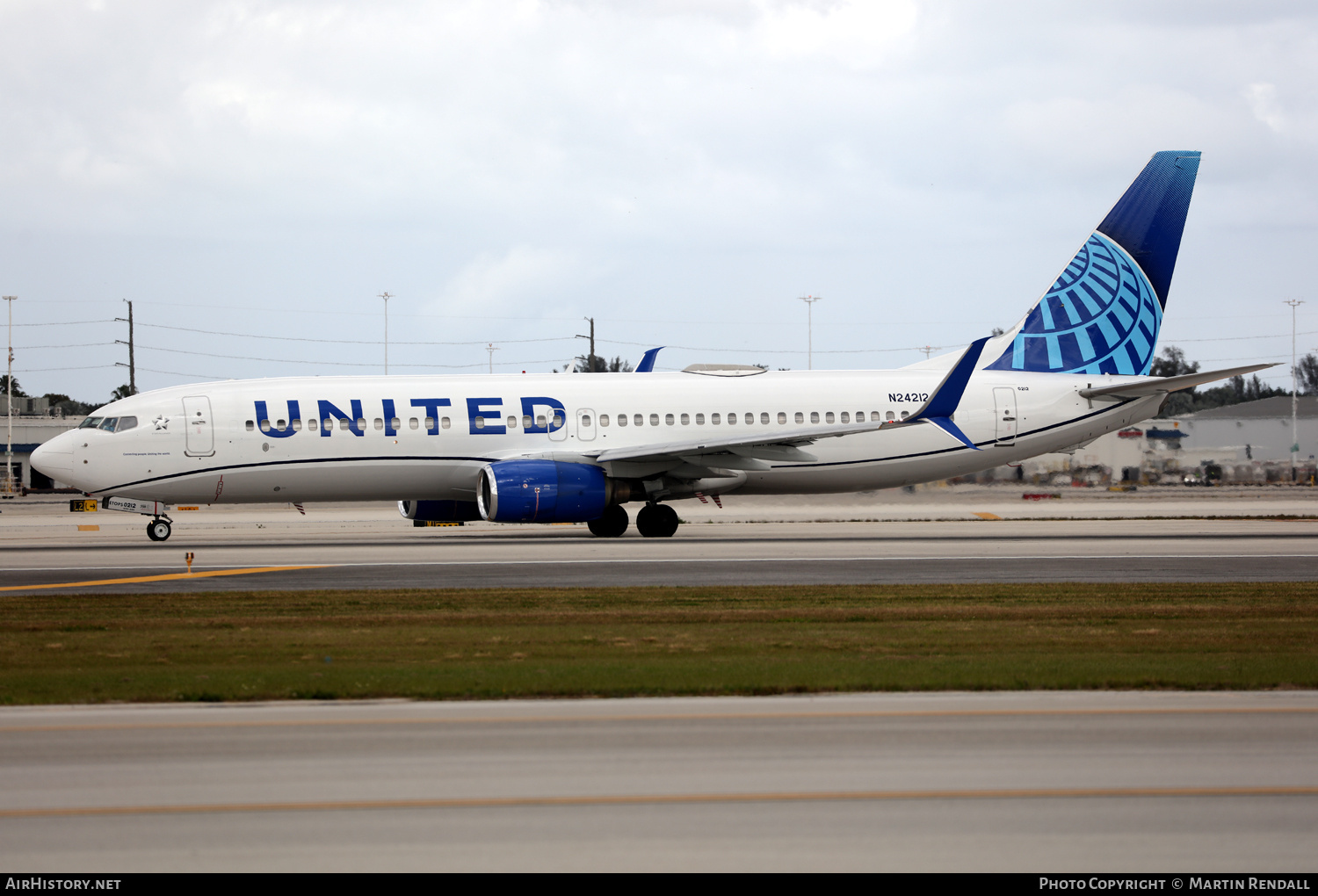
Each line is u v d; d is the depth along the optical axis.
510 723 30.59
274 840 21.67
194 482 93.94
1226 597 58.78
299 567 74.25
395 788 24.66
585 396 100.12
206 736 29.14
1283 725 30.09
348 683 35.91
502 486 90.81
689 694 34.44
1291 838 21.73
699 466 98.19
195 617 52.78
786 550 85.94
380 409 96.38
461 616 52.62
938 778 25.28
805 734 29.19
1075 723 30.34
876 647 43.56
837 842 21.52
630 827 22.23
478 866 20.36
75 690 35.19
